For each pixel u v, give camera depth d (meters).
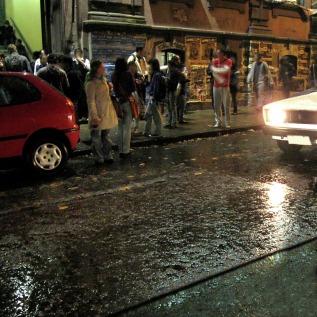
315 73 16.75
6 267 3.73
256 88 14.88
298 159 7.75
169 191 5.88
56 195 5.80
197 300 3.15
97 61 7.25
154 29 14.38
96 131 7.51
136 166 7.44
